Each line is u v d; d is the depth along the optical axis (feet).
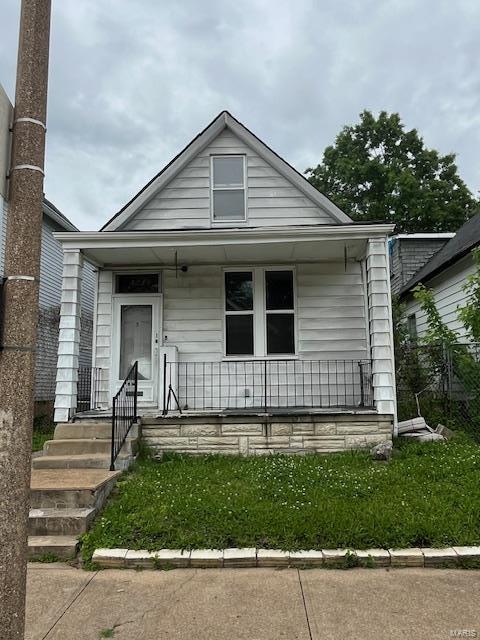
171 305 30.19
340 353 29.68
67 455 21.66
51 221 44.62
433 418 29.43
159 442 24.20
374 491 16.87
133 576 12.37
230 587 11.64
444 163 91.97
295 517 14.34
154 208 30.86
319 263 30.35
